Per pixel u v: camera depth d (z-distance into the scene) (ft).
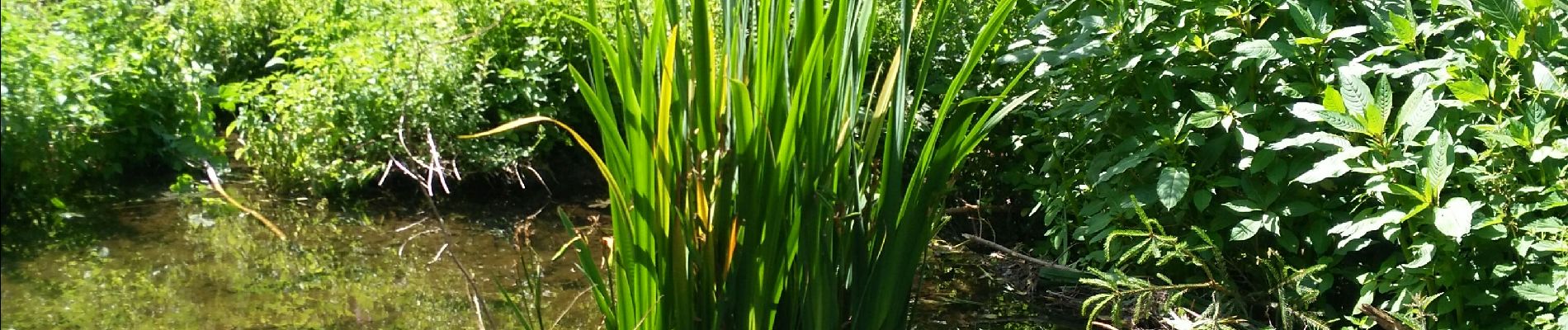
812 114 6.60
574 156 17.88
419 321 10.83
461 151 15.64
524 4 17.34
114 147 15.31
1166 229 10.60
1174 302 9.77
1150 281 11.02
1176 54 9.61
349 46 16.16
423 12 16.98
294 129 15.11
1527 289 7.65
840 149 6.77
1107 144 11.17
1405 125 8.80
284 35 19.56
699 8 6.10
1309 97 9.63
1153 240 9.41
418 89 15.40
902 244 7.27
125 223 13.62
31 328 10.18
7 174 13.53
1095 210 10.50
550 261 12.94
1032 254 13.28
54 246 12.58
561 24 17.38
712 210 6.70
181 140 16.07
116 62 15.53
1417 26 9.11
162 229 13.52
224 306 11.05
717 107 6.43
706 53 6.26
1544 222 7.64
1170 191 9.21
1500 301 8.55
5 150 13.41
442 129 15.56
